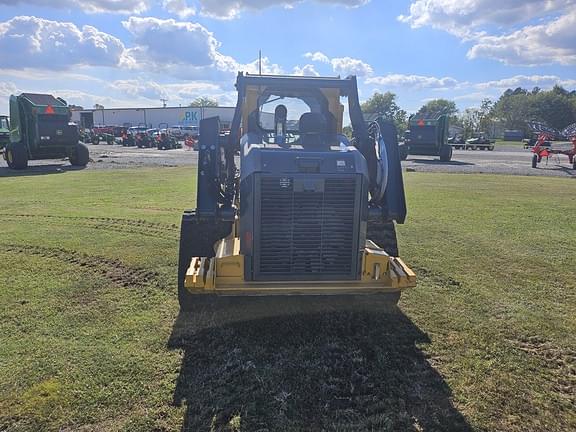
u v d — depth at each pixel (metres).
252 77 4.46
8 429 2.68
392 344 3.74
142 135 40.12
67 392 3.02
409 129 26.22
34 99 19.08
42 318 4.12
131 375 3.23
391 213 4.11
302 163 3.60
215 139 4.04
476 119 95.75
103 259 5.83
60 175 15.96
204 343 3.70
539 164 23.33
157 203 10.09
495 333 3.96
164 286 4.93
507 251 6.47
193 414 2.83
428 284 5.14
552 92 105.75
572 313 4.40
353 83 4.58
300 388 3.12
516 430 2.74
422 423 2.79
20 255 5.98
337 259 3.75
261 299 4.59
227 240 4.25
